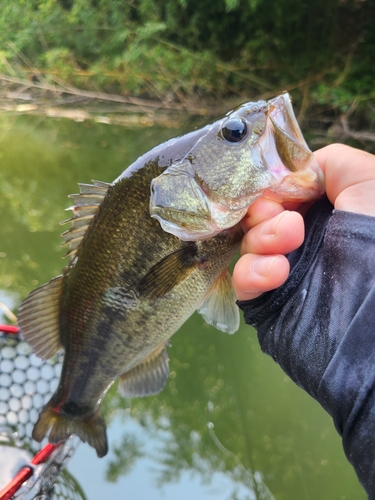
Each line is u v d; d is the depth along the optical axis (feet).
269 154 0.52
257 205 0.53
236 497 0.86
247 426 0.99
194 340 1.22
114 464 0.94
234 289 0.57
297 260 0.53
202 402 1.06
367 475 0.40
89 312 0.64
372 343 0.44
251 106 0.54
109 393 1.12
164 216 0.54
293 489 0.85
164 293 0.58
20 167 2.48
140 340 0.63
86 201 0.61
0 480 0.85
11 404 0.99
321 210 0.56
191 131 0.56
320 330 0.49
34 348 0.68
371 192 0.51
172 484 0.90
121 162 2.46
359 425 0.42
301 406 0.98
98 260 0.61
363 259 0.48
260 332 0.55
